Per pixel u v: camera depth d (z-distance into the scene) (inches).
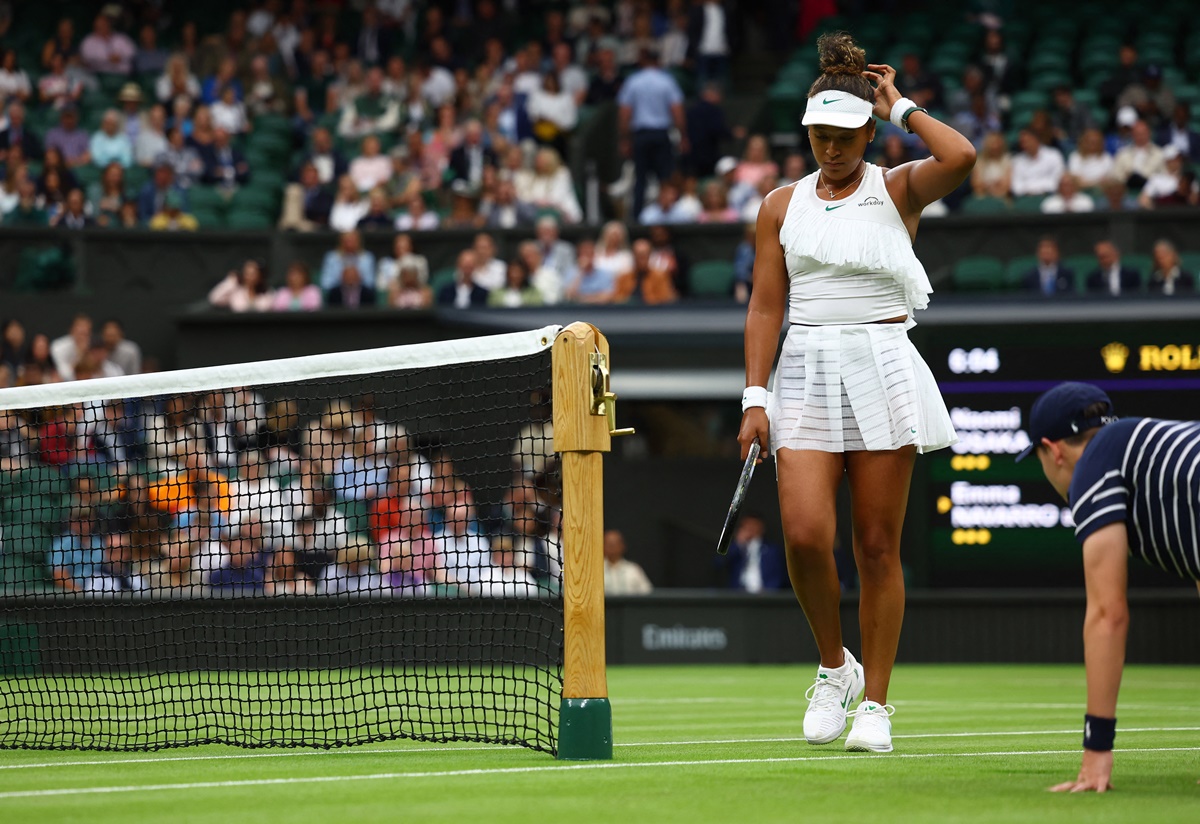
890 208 263.1
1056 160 882.8
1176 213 780.6
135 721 348.2
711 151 962.1
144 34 1135.0
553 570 669.3
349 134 1029.2
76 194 888.9
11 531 606.9
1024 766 239.3
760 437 265.7
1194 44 1066.7
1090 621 201.2
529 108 994.1
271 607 620.4
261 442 698.8
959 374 689.0
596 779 223.9
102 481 652.7
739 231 832.9
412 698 415.5
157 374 309.0
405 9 1182.3
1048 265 756.6
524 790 211.8
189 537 529.7
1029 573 685.9
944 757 254.7
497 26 1162.0
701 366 758.5
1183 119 895.7
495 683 483.8
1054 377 680.4
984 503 687.7
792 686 539.5
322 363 288.0
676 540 775.1
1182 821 177.3
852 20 1153.4
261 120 1045.2
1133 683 538.6
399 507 596.1
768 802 197.3
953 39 1103.0
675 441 783.7
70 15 1178.0
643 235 848.3
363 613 623.2
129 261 866.1
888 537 264.1
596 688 256.8
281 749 287.1
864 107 259.9
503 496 710.5
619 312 762.8
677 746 282.2
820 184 269.3
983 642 690.2
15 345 822.5
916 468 695.7
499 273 832.3
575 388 253.9
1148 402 671.8
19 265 857.5
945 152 255.6
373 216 891.4
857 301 264.4
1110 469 199.9
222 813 191.6
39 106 1064.8
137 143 987.3
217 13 1195.9
